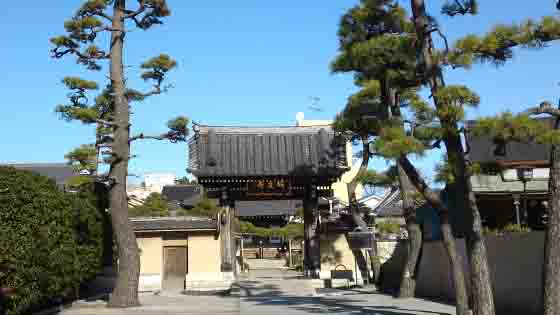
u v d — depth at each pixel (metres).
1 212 15.51
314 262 30.00
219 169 29.69
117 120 21.72
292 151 30.56
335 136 28.27
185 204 50.88
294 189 30.77
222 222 30.09
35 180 18.42
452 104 13.39
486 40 12.78
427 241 24.47
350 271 28.98
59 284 18.67
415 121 15.40
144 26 22.91
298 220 54.22
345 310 18.98
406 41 15.30
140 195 76.62
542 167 23.41
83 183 21.12
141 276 30.12
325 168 29.97
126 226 21.48
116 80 21.75
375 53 15.54
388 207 45.16
